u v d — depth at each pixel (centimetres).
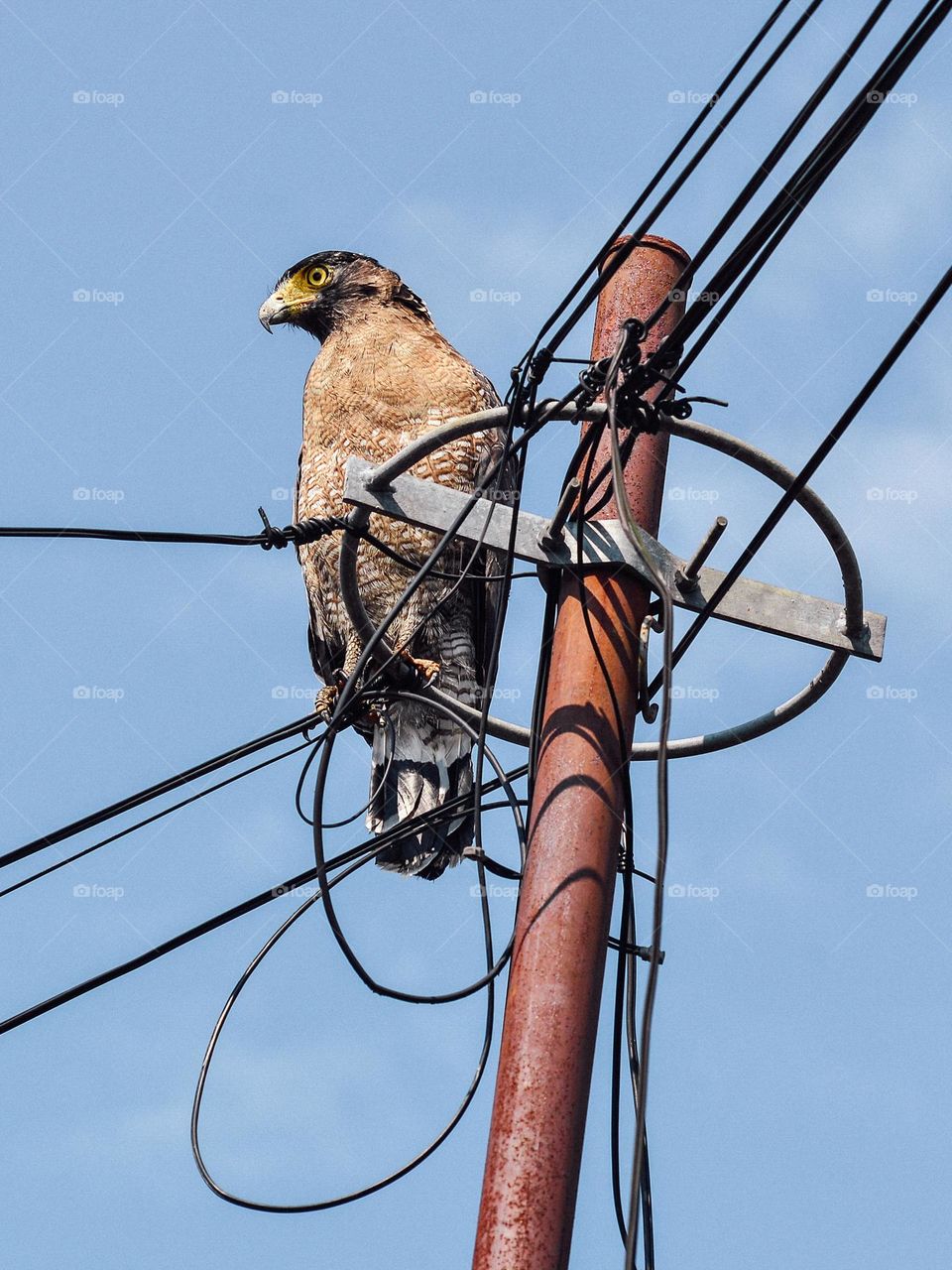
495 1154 759
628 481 993
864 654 1002
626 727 893
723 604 988
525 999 796
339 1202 921
